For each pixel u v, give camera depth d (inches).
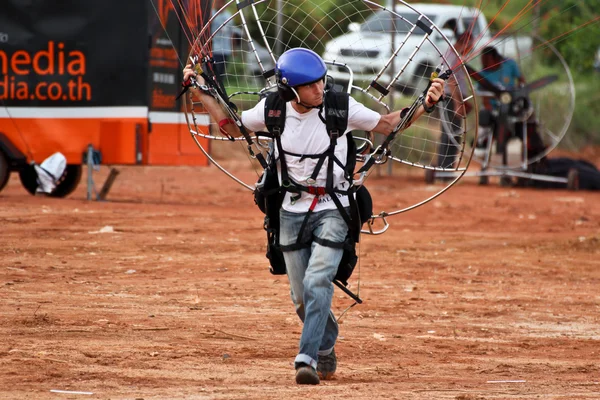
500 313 1368.1
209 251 1800.0
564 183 3538.4
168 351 1036.5
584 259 1910.7
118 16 2420.0
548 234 2276.1
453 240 2106.3
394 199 2918.3
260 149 900.6
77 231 1947.6
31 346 1027.9
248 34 1028.5
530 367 1026.7
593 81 4680.1
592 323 1318.9
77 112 2437.3
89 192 2474.2
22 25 2427.4
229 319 1238.9
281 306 1344.7
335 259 868.0
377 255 1861.5
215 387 869.8
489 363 1046.4
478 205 2854.3
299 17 3464.6
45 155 2443.4
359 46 2529.5
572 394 880.3
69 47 2427.4
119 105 2429.9
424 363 1036.5
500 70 3312.0
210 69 949.8
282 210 882.1
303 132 861.2
